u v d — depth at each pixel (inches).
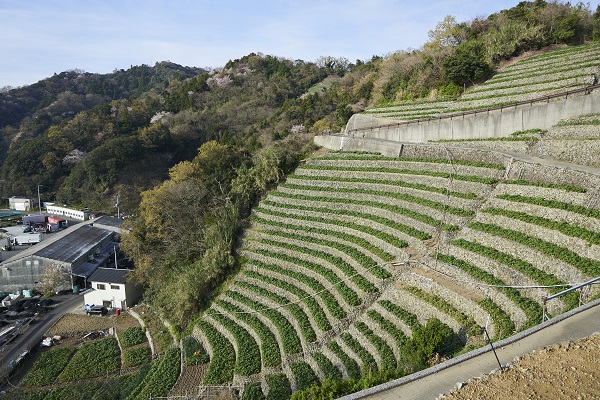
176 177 1664.6
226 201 1534.2
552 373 442.6
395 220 1072.2
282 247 1193.4
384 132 1649.9
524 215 824.3
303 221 1267.2
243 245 1302.9
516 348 508.7
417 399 454.0
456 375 485.4
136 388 964.6
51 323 1515.7
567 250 695.7
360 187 1310.3
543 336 518.6
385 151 1453.0
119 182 3149.6
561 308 606.5
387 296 842.2
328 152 1711.4
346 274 962.1
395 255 941.2
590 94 1068.5
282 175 1590.8
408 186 1159.6
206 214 1539.1
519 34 1775.3
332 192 1334.9
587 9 1721.2
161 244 1560.0
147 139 3324.3
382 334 757.3
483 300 699.4
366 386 523.5
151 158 3329.2
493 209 896.9
